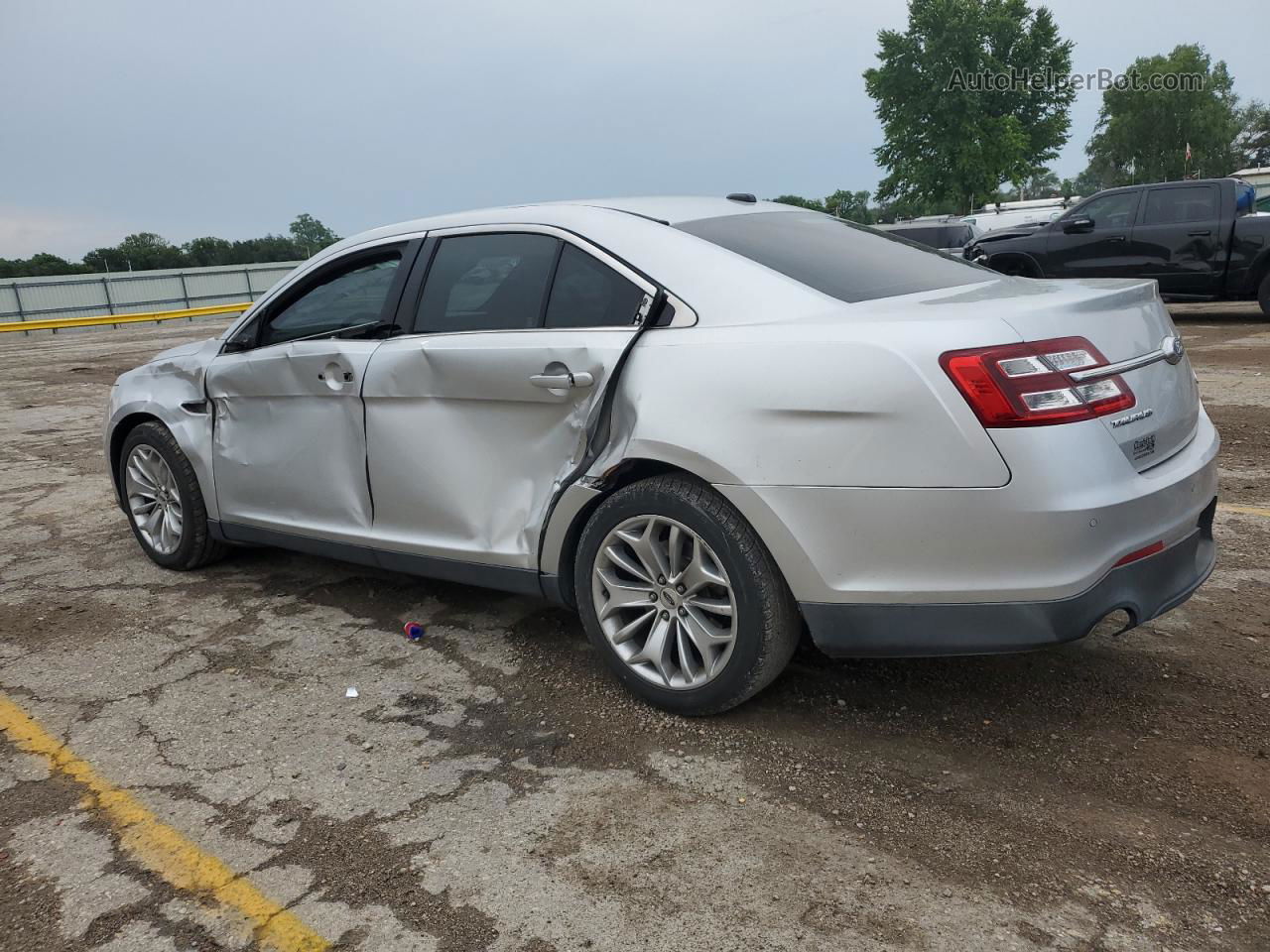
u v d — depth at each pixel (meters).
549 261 3.25
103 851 2.44
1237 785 2.51
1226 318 13.12
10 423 9.73
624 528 2.95
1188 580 2.70
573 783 2.68
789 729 2.91
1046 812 2.44
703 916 2.12
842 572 2.56
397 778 2.74
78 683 3.44
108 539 5.27
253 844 2.45
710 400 2.69
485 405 3.26
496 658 3.52
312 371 3.75
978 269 3.51
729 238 3.13
